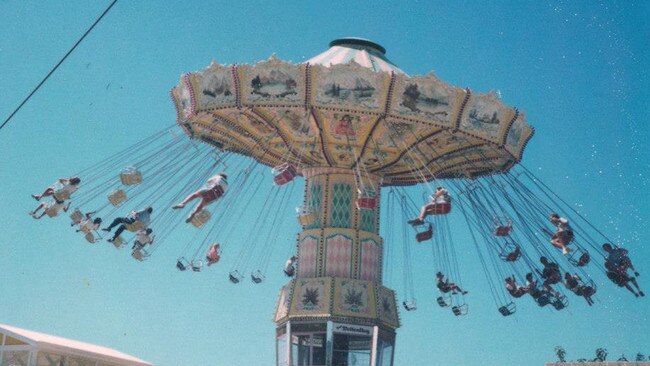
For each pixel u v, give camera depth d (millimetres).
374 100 22609
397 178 27156
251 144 25984
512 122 23672
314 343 23844
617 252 23453
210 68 23125
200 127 25281
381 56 26531
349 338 23891
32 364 26984
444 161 25969
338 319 23859
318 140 24594
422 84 22625
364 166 25734
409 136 24234
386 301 24719
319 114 23359
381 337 24188
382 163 25734
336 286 24297
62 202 24078
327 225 25266
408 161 25688
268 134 25109
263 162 27453
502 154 24984
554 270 25016
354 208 25469
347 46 26484
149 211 23906
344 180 25688
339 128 23984
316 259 24891
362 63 25234
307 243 25234
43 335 29516
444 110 22875
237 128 25000
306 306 24203
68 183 24000
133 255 24312
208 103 23500
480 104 23047
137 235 24312
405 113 22750
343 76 22484
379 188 26250
